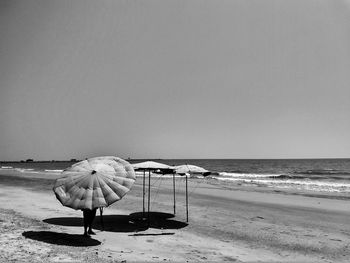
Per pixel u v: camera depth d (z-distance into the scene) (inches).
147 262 286.4
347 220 543.8
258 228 469.7
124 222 473.4
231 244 378.0
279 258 332.2
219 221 510.3
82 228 410.9
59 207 577.6
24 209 545.0
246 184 1288.1
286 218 553.9
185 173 468.1
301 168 3474.4
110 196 326.6
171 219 512.1
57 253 280.7
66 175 351.9
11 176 1770.4
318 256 346.0
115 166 367.9
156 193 864.3
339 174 2308.1
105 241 352.8
